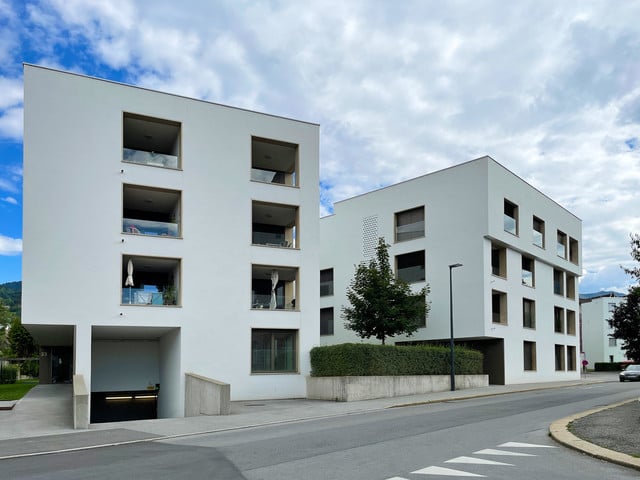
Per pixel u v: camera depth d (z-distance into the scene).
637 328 50.31
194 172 24.33
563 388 30.23
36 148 21.41
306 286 26.14
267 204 26.11
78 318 21.27
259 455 10.07
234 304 24.38
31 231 20.98
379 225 38.19
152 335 25.53
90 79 22.62
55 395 25.12
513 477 7.92
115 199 22.50
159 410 26.28
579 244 47.47
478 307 32.16
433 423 14.45
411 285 36.06
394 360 24.98
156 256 23.06
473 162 33.44
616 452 9.45
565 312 44.41
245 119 25.81
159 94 23.95
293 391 25.06
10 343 56.72
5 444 12.86
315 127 27.48
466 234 33.28
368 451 10.20
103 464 9.80
